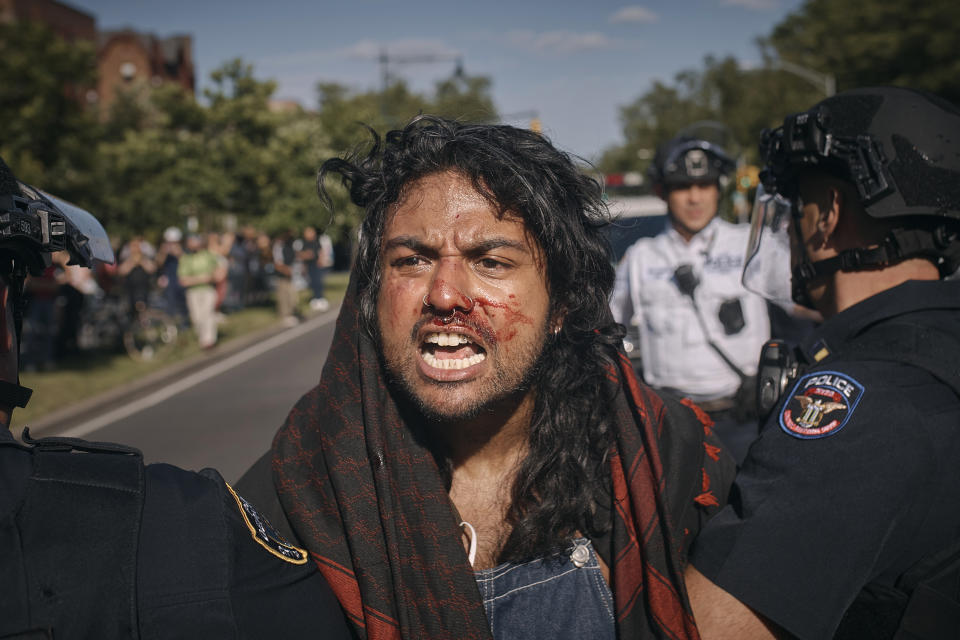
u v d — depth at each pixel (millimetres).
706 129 3559
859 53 28906
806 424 1243
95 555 985
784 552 1188
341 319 1485
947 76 26625
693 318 3416
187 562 1034
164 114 18859
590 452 1451
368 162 1463
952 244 1343
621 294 3656
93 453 1098
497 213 1349
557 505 1417
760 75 38438
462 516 1484
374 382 1417
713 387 3406
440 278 1334
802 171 1437
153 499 1064
